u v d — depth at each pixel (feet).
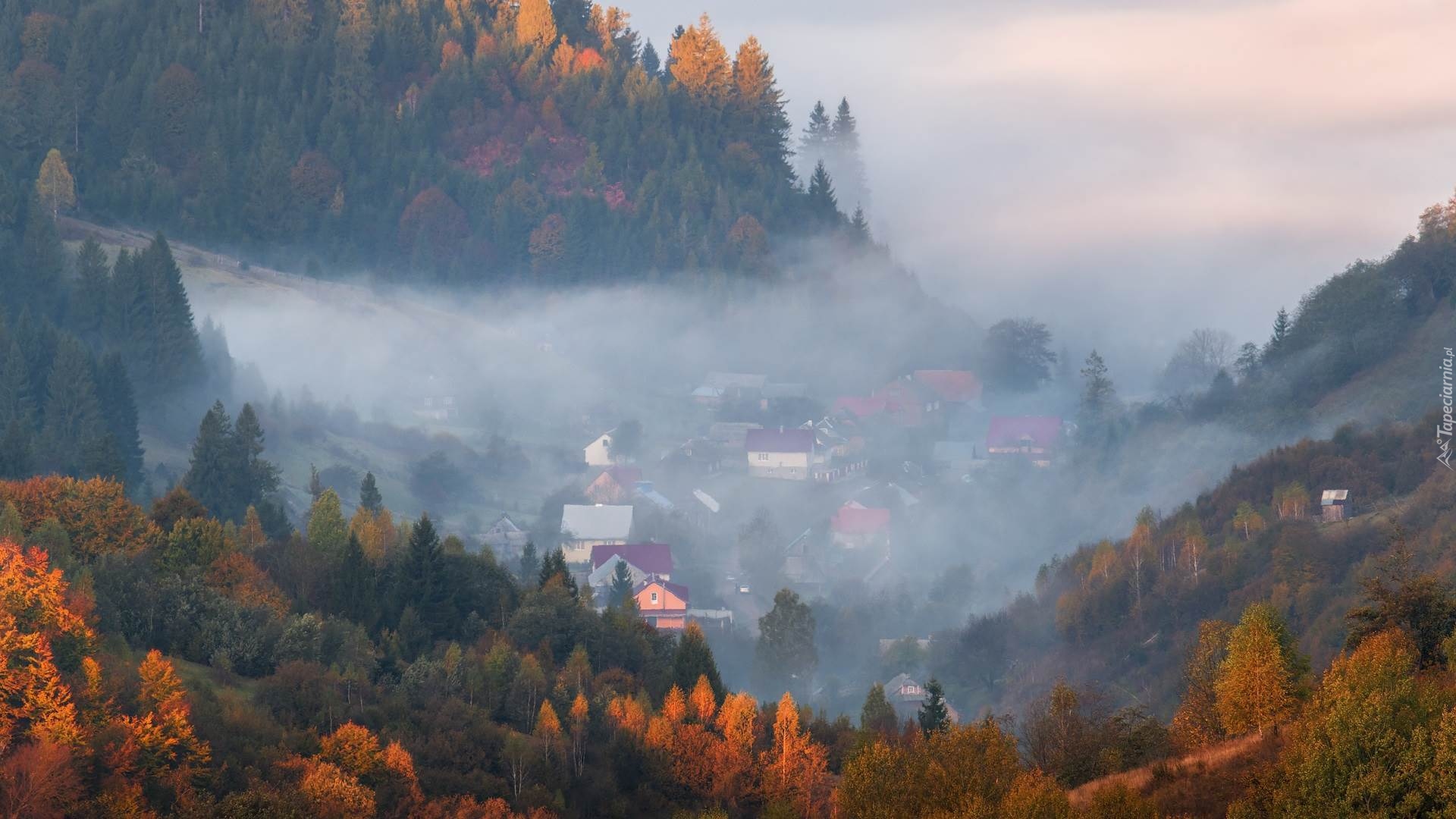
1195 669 443.32
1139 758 427.74
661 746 547.08
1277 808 336.08
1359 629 422.82
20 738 453.58
